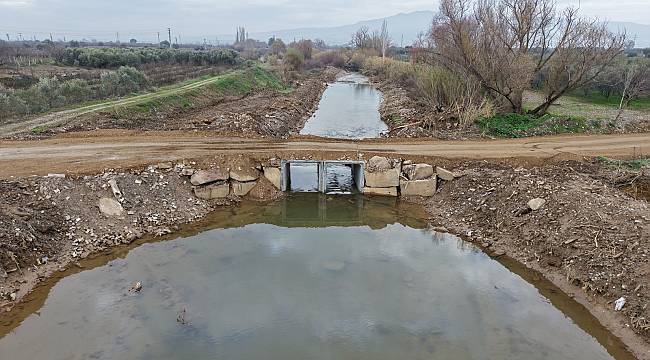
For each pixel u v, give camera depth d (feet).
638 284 43.29
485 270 52.80
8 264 46.88
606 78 152.66
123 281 48.60
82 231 55.52
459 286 49.32
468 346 39.88
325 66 350.23
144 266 51.85
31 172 61.67
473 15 107.65
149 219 61.00
